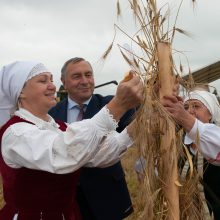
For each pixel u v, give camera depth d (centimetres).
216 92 329
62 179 291
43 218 287
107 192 366
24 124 282
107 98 408
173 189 244
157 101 249
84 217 367
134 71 262
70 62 402
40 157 263
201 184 285
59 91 446
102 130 264
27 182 284
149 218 239
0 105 304
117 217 367
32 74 293
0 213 303
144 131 250
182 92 277
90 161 321
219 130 275
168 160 245
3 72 300
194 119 268
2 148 284
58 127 319
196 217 262
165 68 251
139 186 264
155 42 257
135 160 265
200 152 278
